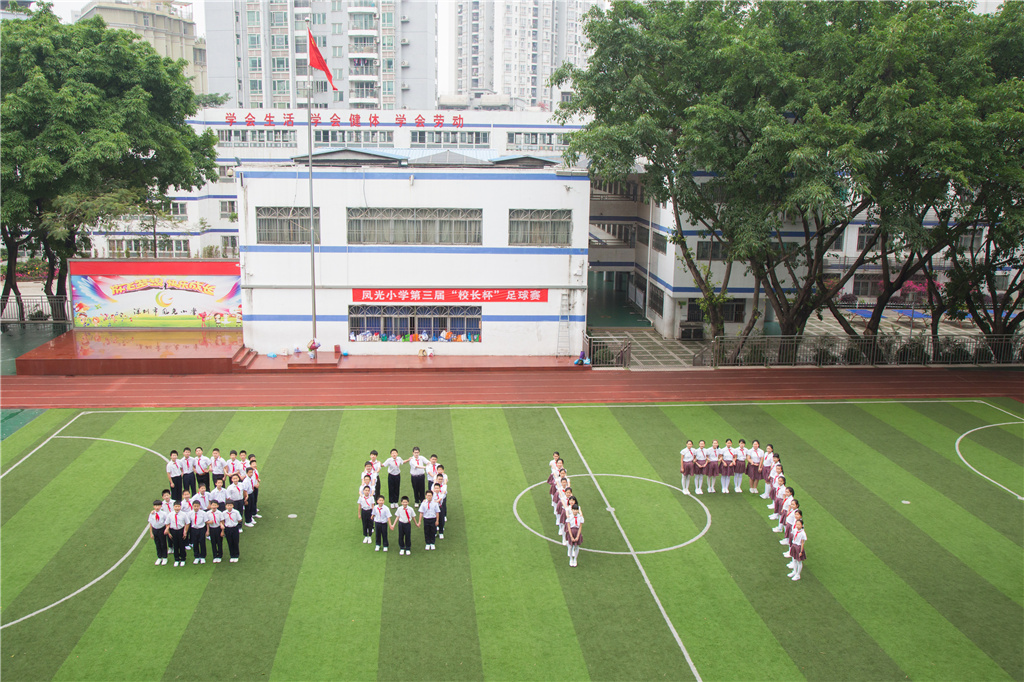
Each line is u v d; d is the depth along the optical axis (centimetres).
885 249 3475
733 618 1497
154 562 1661
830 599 1567
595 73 3089
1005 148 2700
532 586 1598
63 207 3266
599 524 1888
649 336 4066
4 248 5816
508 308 3372
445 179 3231
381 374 3153
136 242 5819
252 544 1748
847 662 1368
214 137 4256
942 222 3120
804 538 1614
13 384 2897
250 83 8325
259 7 8119
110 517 1858
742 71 2825
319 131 6356
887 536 1842
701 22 2986
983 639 1442
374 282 3297
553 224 3312
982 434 2558
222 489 1781
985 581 1647
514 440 2447
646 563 1702
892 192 2731
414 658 1355
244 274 3247
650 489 2100
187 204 6028
